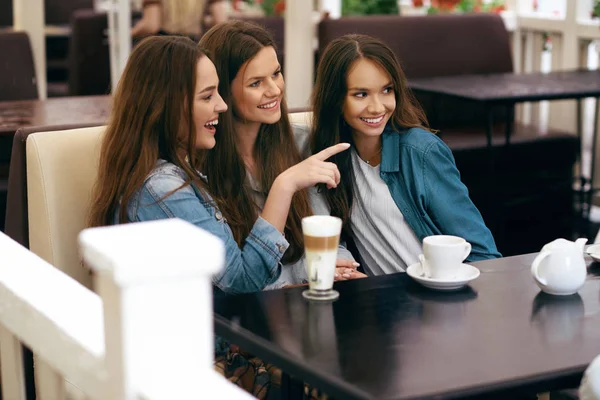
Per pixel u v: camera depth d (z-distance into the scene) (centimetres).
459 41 575
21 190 269
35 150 263
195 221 238
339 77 267
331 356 173
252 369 234
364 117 267
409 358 173
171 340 124
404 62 561
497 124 549
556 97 452
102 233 126
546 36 624
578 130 547
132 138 240
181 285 123
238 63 260
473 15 580
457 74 573
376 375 164
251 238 242
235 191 264
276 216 243
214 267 124
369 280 221
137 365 123
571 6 577
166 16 601
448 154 271
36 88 517
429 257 216
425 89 475
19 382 185
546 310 200
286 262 269
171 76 238
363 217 278
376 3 652
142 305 122
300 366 169
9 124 353
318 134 280
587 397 160
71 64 645
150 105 239
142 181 238
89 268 265
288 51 562
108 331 127
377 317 195
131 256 118
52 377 165
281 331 186
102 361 139
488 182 484
